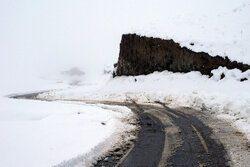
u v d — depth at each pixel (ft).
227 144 23.75
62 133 28.71
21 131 29.76
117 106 58.03
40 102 70.38
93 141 25.05
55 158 19.93
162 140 26.53
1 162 19.13
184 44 73.77
